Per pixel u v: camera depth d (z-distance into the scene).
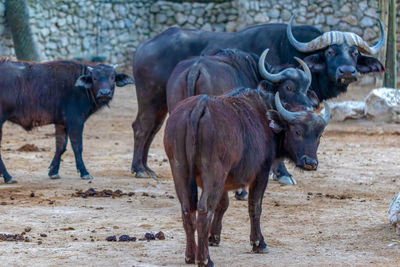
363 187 25.48
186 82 21.88
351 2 58.75
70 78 26.78
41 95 26.38
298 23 59.41
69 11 57.03
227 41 27.05
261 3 59.66
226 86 21.69
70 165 30.67
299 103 19.94
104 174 28.25
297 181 26.70
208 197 13.90
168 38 27.69
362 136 39.53
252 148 15.02
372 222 19.42
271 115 15.43
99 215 20.30
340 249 16.47
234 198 23.36
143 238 17.39
